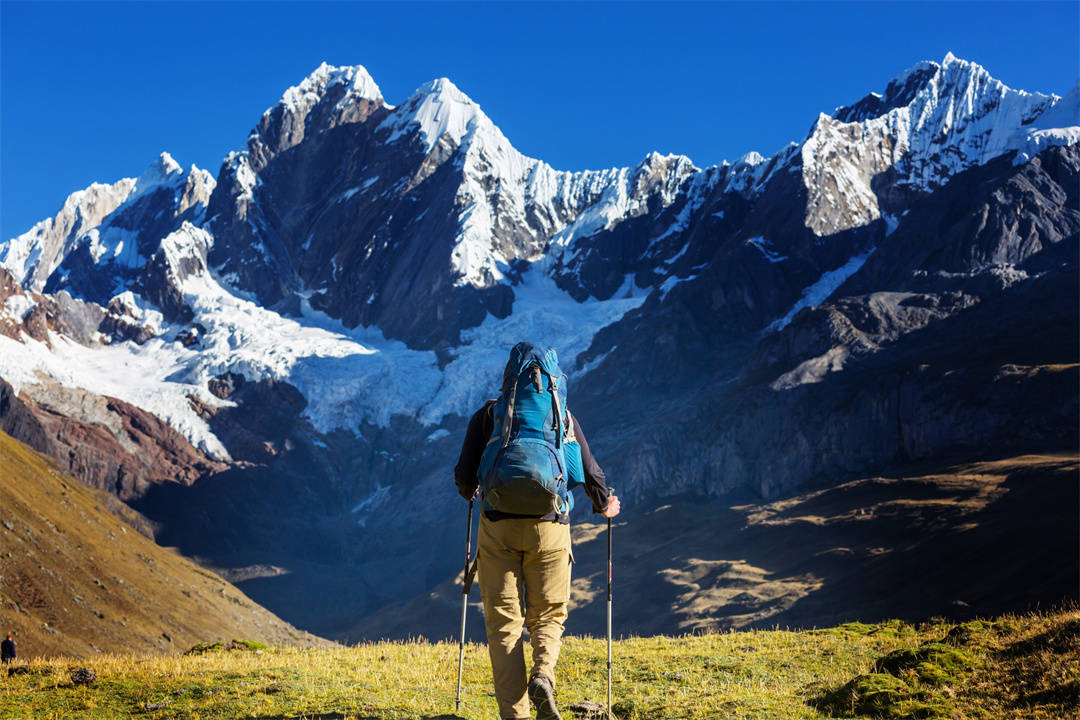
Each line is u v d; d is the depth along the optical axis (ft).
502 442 18.25
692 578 504.02
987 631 39.83
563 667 40.55
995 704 28.19
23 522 296.92
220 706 31.01
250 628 390.21
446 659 43.96
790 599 433.48
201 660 46.26
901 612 383.04
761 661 41.57
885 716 27.89
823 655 42.96
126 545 384.27
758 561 503.20
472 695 32.35
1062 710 26.03
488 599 18.58
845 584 432.66
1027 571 361.92
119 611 295.28
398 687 33.37
